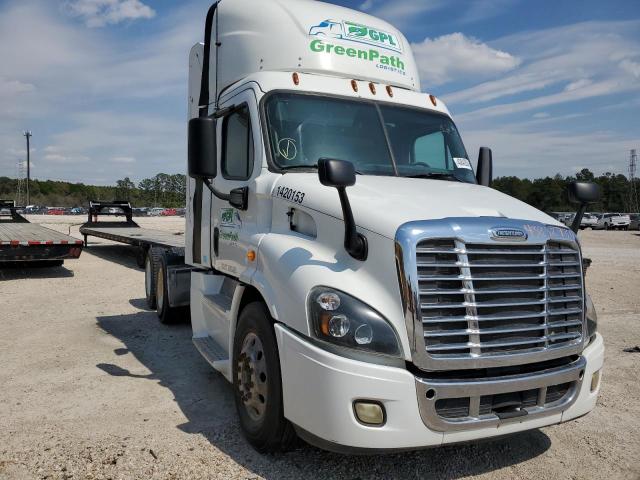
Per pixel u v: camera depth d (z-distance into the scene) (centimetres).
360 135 479
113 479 358
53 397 507
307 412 333
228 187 498
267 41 507
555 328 359
